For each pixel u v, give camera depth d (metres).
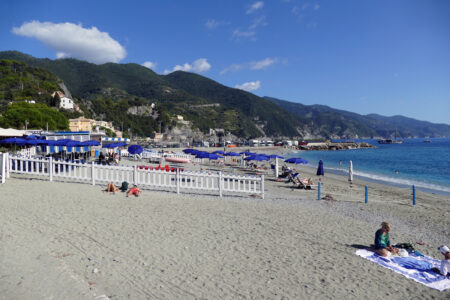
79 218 8.82
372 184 28.08
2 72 150.50
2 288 4.43
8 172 15.23
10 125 69.75
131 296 4.69
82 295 4.43
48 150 26.52
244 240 7.88
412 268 6.69
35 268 5.20
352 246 7.91
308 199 16.05
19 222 7.91
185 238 7.73
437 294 5.46
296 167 47.66
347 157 82.38
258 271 5.99
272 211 11.70
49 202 10.50
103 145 32.91
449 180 32.94
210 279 5.50
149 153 37.81
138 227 8.38
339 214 12.20
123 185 14.04
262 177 15.12
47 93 148.75
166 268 5.85
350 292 5.32
